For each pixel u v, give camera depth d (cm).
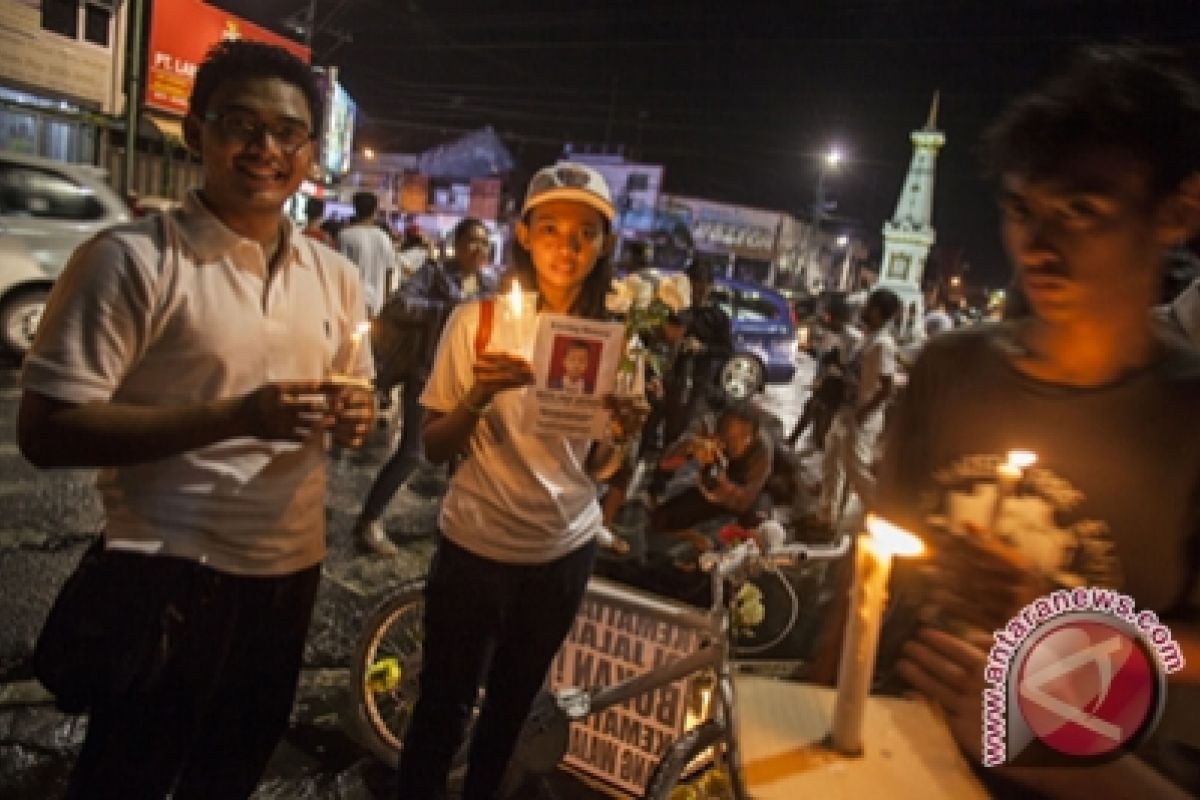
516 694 238
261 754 197
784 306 1460
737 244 4184
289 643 189
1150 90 117
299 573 185
